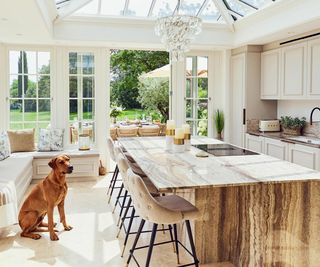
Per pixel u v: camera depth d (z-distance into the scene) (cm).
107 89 661
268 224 300
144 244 354
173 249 341
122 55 1325
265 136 578
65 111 652
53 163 363
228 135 701
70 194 533
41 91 646
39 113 649
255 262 304
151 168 306
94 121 666
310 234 301
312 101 561
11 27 483
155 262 314
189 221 302
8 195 367
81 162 610
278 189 298
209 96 709
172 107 695
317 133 548
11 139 618
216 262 318
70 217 432
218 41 636
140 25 603
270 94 613
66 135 656
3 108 629
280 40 579
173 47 435
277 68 590
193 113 705
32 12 397
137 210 266
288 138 538
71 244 352
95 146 667
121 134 886
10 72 631
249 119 648
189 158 355
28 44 627
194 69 699
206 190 310
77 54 650
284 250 301
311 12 434
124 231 386
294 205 299
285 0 470
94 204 485
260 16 544
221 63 707
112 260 318
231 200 314
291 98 553
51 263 312
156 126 920
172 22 427
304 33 518
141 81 1307
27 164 530
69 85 653
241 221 312
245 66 641
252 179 264
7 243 354
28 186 550
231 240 318
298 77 533
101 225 405
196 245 312
